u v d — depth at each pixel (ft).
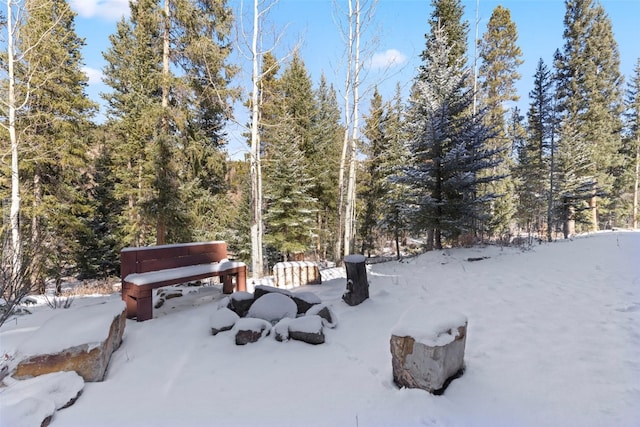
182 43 37.29
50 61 35.73
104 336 9.76
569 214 49.93
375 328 12.72
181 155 38.65
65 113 38.24
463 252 27.76
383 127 51.13
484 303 14.84
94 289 34.06
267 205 56.85
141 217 42.42
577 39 64.28
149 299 14.32
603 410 6.99
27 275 12.60
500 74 61.52
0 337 11.29
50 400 7.73
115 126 51.26
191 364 10.23
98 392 8.63
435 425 6.91
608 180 65.21
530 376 8.62
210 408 7.86
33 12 34.06
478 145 29.40
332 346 11.36
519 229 66.49
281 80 60.08
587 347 9.87
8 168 33.22
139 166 47.03
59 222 39.45
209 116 42.70
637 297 14.08
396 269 24.43
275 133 53.26
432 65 36.81
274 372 9.67
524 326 11.91
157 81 36.83
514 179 67.31
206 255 18.08
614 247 28.04
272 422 7.23
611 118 67.56
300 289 20.85
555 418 6.90
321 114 71.56
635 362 8.81
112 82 57.57
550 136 53.52
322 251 72.49
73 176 40.96
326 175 63.87
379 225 46.78
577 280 17.62
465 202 28.12
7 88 31.48
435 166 28.73
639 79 69.67
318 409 7.70
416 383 8.21
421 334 8.32
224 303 14.74
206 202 41.86
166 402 8.17
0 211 34.19
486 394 7.98
